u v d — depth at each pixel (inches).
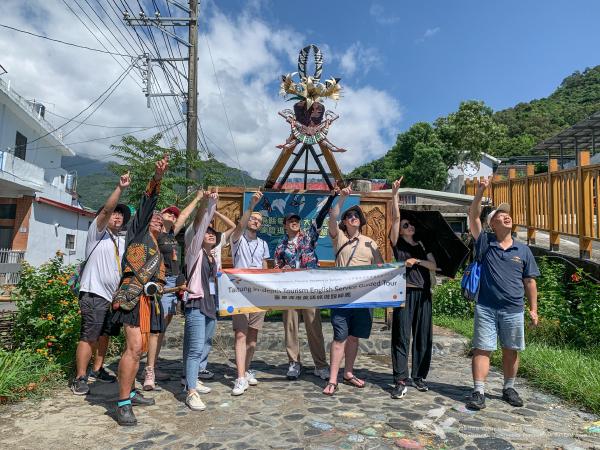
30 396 172.1
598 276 276.1
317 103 290.2
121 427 143.9
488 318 172.4
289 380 203.6
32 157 917.2
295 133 285.1
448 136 1427.2
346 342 198.4
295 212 302.8
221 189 301.7
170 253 211.0
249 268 190.4
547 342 257.1
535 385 197.2
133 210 192.4
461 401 175.3
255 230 213.3
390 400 174.7
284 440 134.0
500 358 231.9
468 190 698.8
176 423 147.7
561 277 309.6
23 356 192.2
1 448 127.7
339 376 211.6
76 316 221.8
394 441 134.0
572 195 318.7
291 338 205.8
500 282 171.9
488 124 1389.0
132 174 433.4
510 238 180.5
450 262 189.9
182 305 205.2
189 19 510.3
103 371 199.6
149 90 530.3
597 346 238.1
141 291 151.9
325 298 189.2
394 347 183.6
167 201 434.6
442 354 265.9
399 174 1520.7
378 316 341.7
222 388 188.7
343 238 203.9
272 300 188.1
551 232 347.6
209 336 199.0
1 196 796.0
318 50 289.1
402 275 187.3
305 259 208.4
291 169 305.6
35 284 228.5
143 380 201.3
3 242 791.1
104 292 179.9
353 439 135.0
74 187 1205.7
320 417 153.9
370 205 307.9
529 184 398.0
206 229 172.9
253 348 198.5
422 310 188.4
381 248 306.3
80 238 1046.4
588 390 171.9
